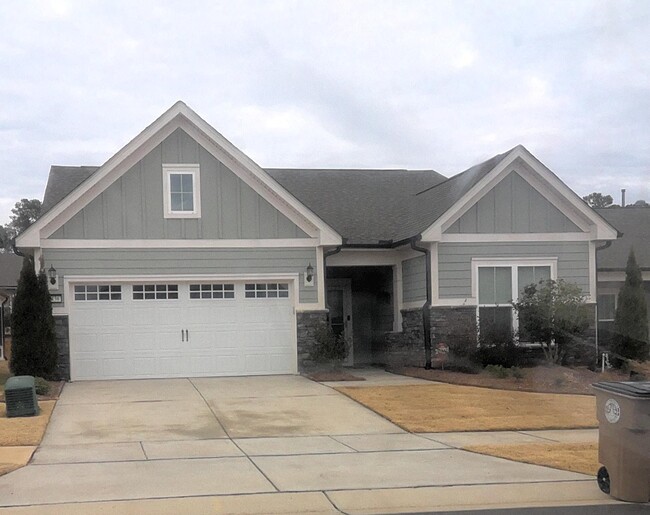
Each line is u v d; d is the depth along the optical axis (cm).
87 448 962
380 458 913
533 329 1588
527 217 1767
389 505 708
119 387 1517
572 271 1780
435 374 1622
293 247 1723
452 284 1723
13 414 1169
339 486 773
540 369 1567
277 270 1714
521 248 1761
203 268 1683
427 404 1291
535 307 1581
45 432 1065
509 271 1759
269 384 1552
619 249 2038
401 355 1850
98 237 1638
